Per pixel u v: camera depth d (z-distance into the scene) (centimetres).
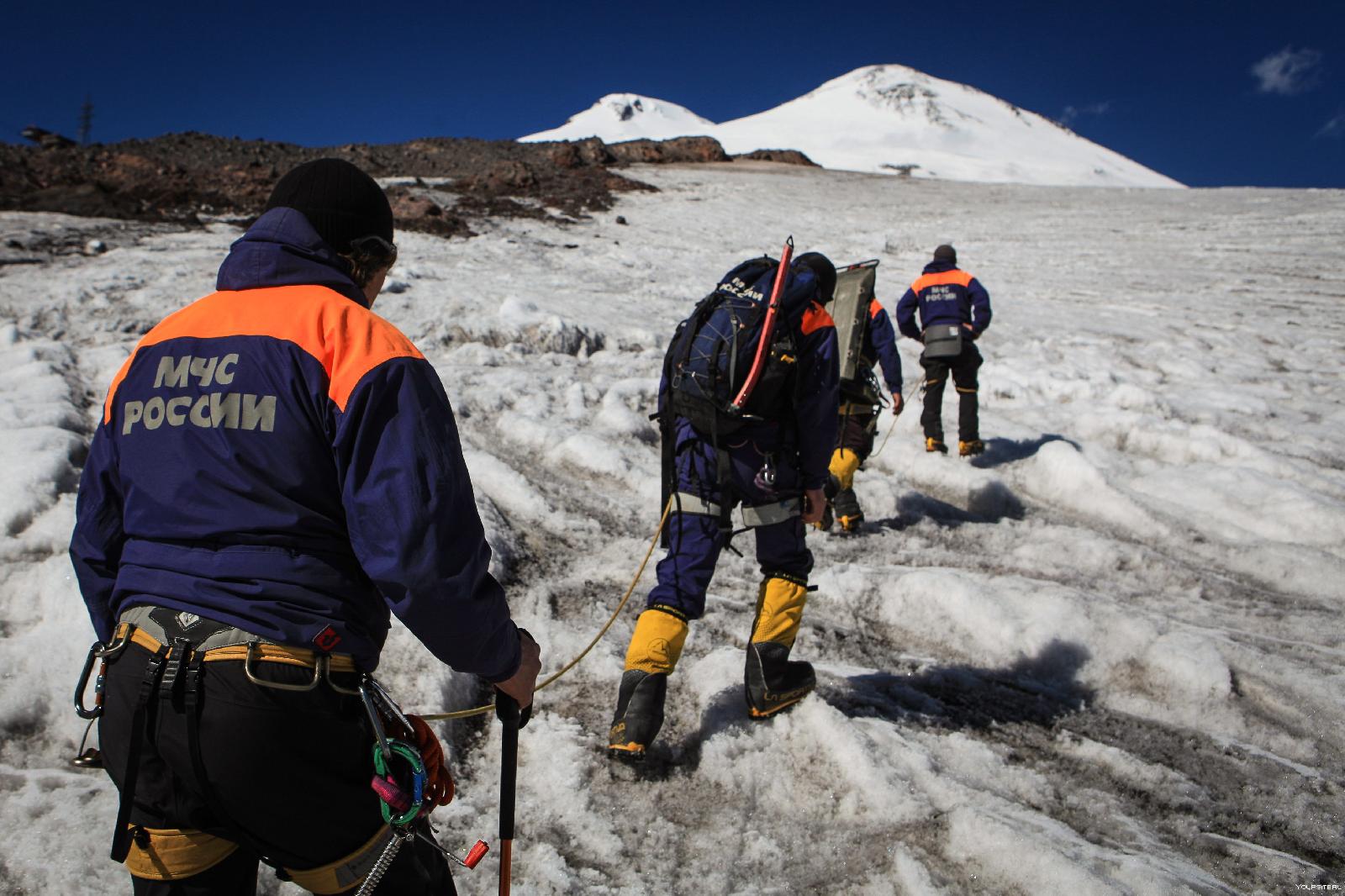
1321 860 279
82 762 174
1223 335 1042
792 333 307
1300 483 634
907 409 789
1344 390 867
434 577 144
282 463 150
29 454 418
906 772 295
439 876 175
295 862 156
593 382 716
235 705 144
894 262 1522
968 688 373
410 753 158
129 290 788
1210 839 282
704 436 314
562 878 245
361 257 176
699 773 299
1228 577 517
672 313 991
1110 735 346
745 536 522
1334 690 368
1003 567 504
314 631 149
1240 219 2000
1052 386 841
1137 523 582
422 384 154
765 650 312
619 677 350
